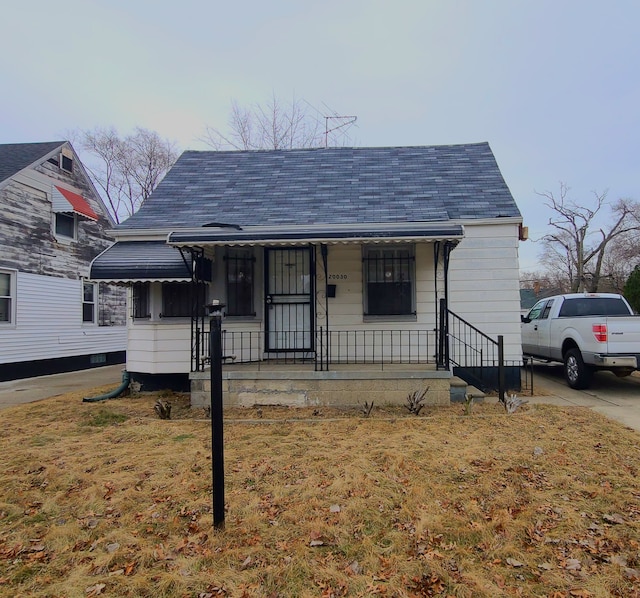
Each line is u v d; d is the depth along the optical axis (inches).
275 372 275.6
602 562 116.1
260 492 157.3
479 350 327.0
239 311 325.1
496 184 362.3
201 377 280.8
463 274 329.1
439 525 133.6
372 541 127.0
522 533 129.6
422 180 374.0
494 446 197.6
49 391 393.1
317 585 109.1
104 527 137.6
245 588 108.3
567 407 273.4
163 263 293.9
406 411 259.9
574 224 1302.9
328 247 330.3
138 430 233.9
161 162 1077.8
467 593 104.7
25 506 153.2
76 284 571.8
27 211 496.4
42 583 111.6
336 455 189.2
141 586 109.5
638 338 316.8
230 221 322.3
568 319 354.3
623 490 155.5
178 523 138.7
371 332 327.9
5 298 472.7
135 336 334.0
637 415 257.6
